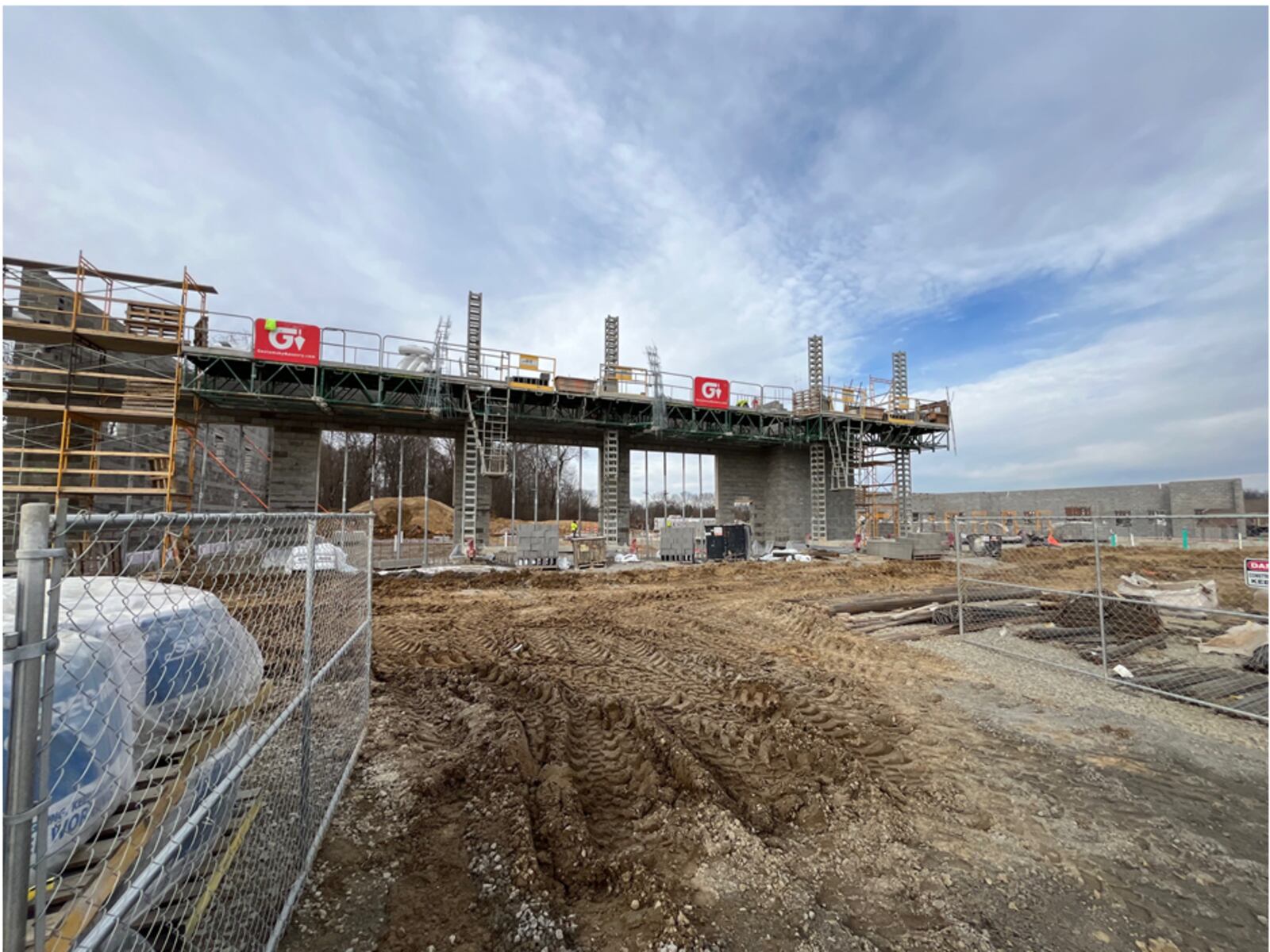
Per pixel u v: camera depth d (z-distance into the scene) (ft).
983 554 82.94
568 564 63.67
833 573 58.95
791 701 19.06
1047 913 9.34
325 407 60.44
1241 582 48.78
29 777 4.61
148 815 7.11
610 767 14.65
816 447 93.86
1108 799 13.03
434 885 9.71
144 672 7.87
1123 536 106.52
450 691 20.53
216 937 7.66
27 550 4.71
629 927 8.88
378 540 91.04
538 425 78.18
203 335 56.44
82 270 46.96
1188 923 9.12
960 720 17.90
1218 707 18.35
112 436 50.67
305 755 9.80
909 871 10.39
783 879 10.10
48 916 5.79
